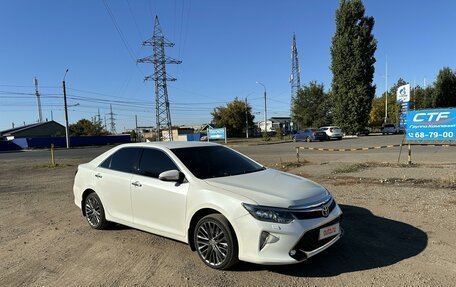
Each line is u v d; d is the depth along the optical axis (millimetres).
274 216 4234
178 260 5020
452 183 9250
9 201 10031
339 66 51500
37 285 4430
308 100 68875
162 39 58531
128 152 6270
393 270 4441
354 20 50875
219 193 4668
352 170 12766
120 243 5840
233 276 4441
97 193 6508
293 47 79312
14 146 62875
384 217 6691
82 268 4902
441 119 13445
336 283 4164
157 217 5434
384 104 82625
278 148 30250
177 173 5098
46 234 6559
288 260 4176
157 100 58688
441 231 5742
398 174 11219
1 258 5414
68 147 54125
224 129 50094
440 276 4227
